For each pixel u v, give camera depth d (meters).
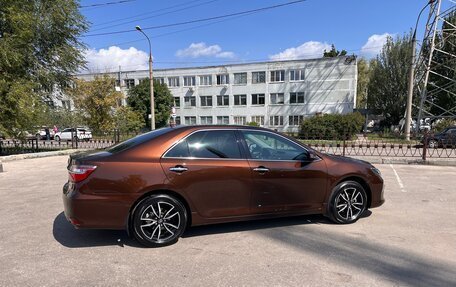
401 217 5.13
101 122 35.31
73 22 16.31
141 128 45.12
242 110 49.94
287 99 47.53
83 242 4.13
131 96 47.81
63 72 16.73
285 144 4.66
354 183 4.85
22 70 14.42
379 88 41.16
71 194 3.80
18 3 13.80
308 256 3.70
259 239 4.22
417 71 30.03
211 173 4.14
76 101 34.06
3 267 3.44
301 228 4.63
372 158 11.84
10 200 6.20
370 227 4.66
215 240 4.19
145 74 54.25
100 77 37.12
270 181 4.41
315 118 29.17
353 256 3.70
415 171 9.72
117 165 3.87
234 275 3.27
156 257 3.70
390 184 7.73
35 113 13.75
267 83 48.28
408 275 3.25
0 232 4.47
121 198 3.85
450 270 3.36
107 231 4.51
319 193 4.68
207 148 4.26
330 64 45.34
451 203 5.99
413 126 37.22
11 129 13.67
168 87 52.94
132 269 3.40
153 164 3.96
